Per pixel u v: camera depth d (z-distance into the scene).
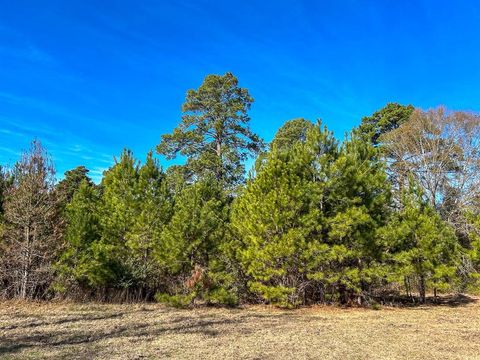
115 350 8.07
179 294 15.38
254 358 7.73
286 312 14.30
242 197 16.45
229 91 33.00
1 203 16.45
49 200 15.40
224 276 15.65
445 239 17.47
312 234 15.02
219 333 10.09
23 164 15.46
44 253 14.65
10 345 8.28
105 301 15.37
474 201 27.27
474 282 19.17
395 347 8.88
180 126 32.91
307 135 16.45
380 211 16.36
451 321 12.75
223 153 33.00
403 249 16.50
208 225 15.78
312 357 7.89
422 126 30.00
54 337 9.13
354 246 15.06
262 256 14.46
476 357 8.09
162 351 8.09
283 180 14.79
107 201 18.33
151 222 16.72
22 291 14.61
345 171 15.08
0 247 14.61
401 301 18.39
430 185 28.88
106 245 16.00
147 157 18.27
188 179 32.19
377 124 37.59
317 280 15.22
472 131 29.06
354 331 10.70
